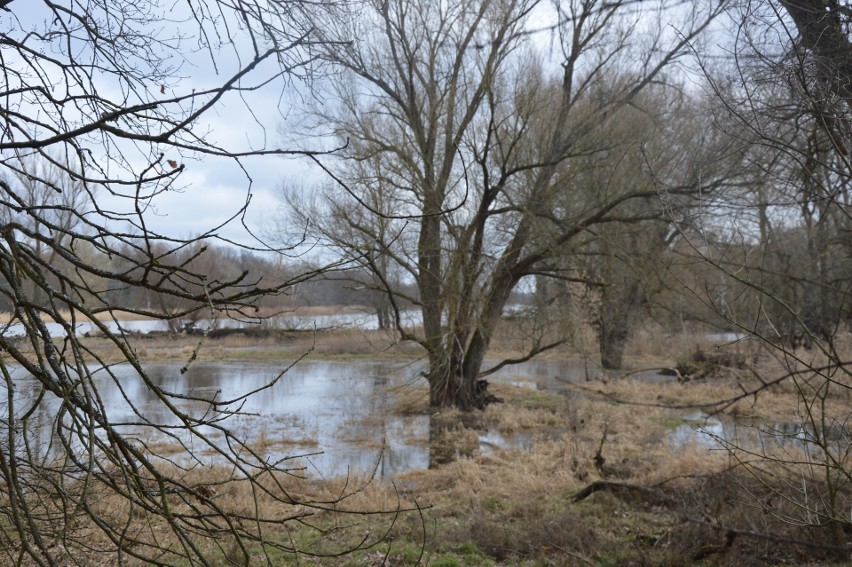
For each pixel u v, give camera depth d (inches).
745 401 735.1
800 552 290.5
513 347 1567.4
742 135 264.8
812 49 187.0
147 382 124.0
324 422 770.8
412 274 804.6
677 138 665.6
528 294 921.5
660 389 953.5
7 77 164.1
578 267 802.8
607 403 864.3
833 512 245.4
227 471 486.6
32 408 116.8
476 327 823.1
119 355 1203.2
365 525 385.4
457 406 847.7
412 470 541.6
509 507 418.9
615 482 421.1
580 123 778.8
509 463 546.0
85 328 1312.7
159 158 139.6
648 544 332.2
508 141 781.3
